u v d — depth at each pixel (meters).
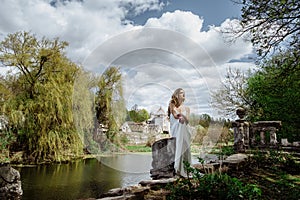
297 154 5.21
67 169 6.18
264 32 4.19
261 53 4.32
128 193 2.86
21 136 8.33
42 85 8.91
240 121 6.06
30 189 4.22
